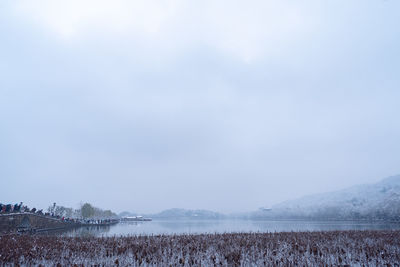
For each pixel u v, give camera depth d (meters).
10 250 22.81
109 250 24.97
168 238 34.91
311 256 21.84
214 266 18.94
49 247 26.20
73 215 161.38
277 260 19.50
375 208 199.38
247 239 33.19
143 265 19.19
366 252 23.23
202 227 94.88
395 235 39.75
